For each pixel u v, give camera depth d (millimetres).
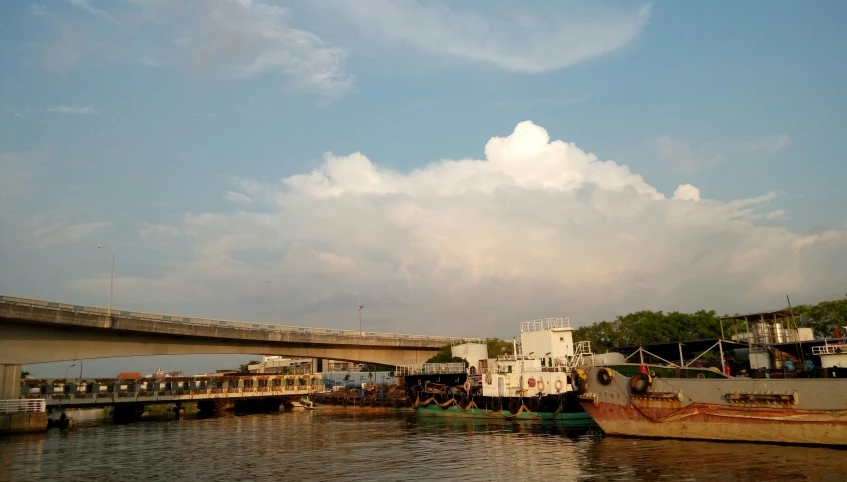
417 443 47344
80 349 69250
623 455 36594
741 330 75875
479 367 86062
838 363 39875
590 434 47844
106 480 35469
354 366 182750
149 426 75688
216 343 85625
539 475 31922
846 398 34656
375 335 105000
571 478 30766
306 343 96500
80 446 53188
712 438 40031
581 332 93688
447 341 115438
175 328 77250
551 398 57500
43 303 63312
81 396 83438
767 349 45344
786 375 40188
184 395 94312
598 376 46625
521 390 62062
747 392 38719
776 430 37219
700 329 77875
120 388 94188
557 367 61188
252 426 71312
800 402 36344
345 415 84125
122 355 73750
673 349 53375
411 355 112062
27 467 40844
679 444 39969
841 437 34812
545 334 65500
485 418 64812
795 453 34281
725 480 28516
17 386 64000
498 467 34812
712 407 39969
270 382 110000
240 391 100875
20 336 63312
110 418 94438
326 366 182250
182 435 62000
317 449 46281
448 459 38469
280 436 57625
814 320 71375
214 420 84312
